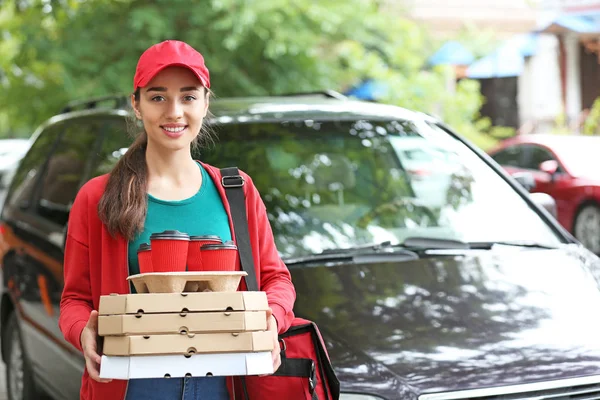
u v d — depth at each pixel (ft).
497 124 71.97
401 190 18.16
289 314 10.21
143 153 10.22
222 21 37.83
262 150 17.54
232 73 39.01
